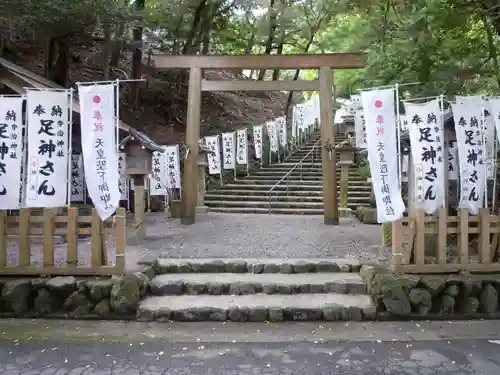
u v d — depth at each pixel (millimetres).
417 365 3854
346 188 12023
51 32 10516
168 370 3764
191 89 10461
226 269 6164
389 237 7352
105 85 5387
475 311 5090
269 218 11367
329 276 5922
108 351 4133
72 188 8062
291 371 3744
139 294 5188
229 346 4258
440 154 5500
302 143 20031
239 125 18734
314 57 10375
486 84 8258
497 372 3723
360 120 11719
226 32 18016
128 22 11422
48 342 4336
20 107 5164
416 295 4980
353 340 4422
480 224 5398
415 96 7406
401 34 7539
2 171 5098
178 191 13555
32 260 6094
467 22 7156
